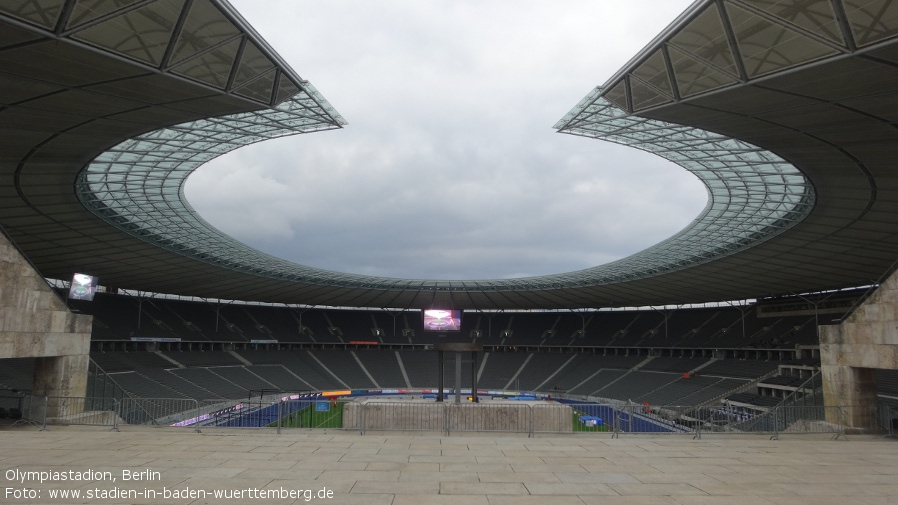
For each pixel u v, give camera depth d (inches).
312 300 3956.7
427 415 1076.5
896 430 949.8
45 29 726.5
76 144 1278.3
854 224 1833.2
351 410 1080.2
